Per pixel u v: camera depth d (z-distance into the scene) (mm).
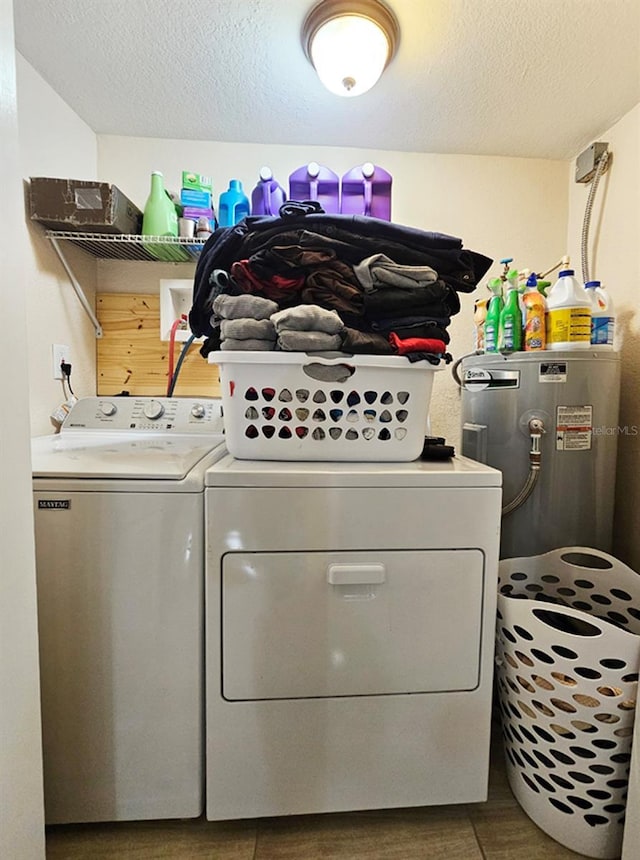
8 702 686
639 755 878
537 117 1644
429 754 1038
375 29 1215
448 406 1960
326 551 977
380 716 1018
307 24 1242
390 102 1568
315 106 1599
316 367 1077
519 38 1279
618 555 1626
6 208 669
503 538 1460
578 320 1388
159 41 1310
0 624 667
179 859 983
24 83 1389
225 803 1002
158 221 1604
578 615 975
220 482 951
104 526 955
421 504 992
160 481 954
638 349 1549
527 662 1041
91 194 1450
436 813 1093
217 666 976
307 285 1075
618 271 1656
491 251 1930
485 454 1493
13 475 693
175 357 1851
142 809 1010
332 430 1104
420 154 1896
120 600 966
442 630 1018
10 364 685
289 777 1010
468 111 1613
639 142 1559
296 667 989
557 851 1007
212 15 1219
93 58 1379
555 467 1396
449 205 1913
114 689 982
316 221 1075
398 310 1101
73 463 1038
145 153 1811
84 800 1002
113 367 1851
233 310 1067
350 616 991
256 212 1540
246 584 966
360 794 1031
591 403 1391
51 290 1550
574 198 1912
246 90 1520
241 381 1085
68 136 1612
